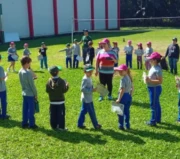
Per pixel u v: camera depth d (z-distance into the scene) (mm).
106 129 8516
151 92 8547
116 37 37781
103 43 10977
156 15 62156
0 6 36312
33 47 30531
